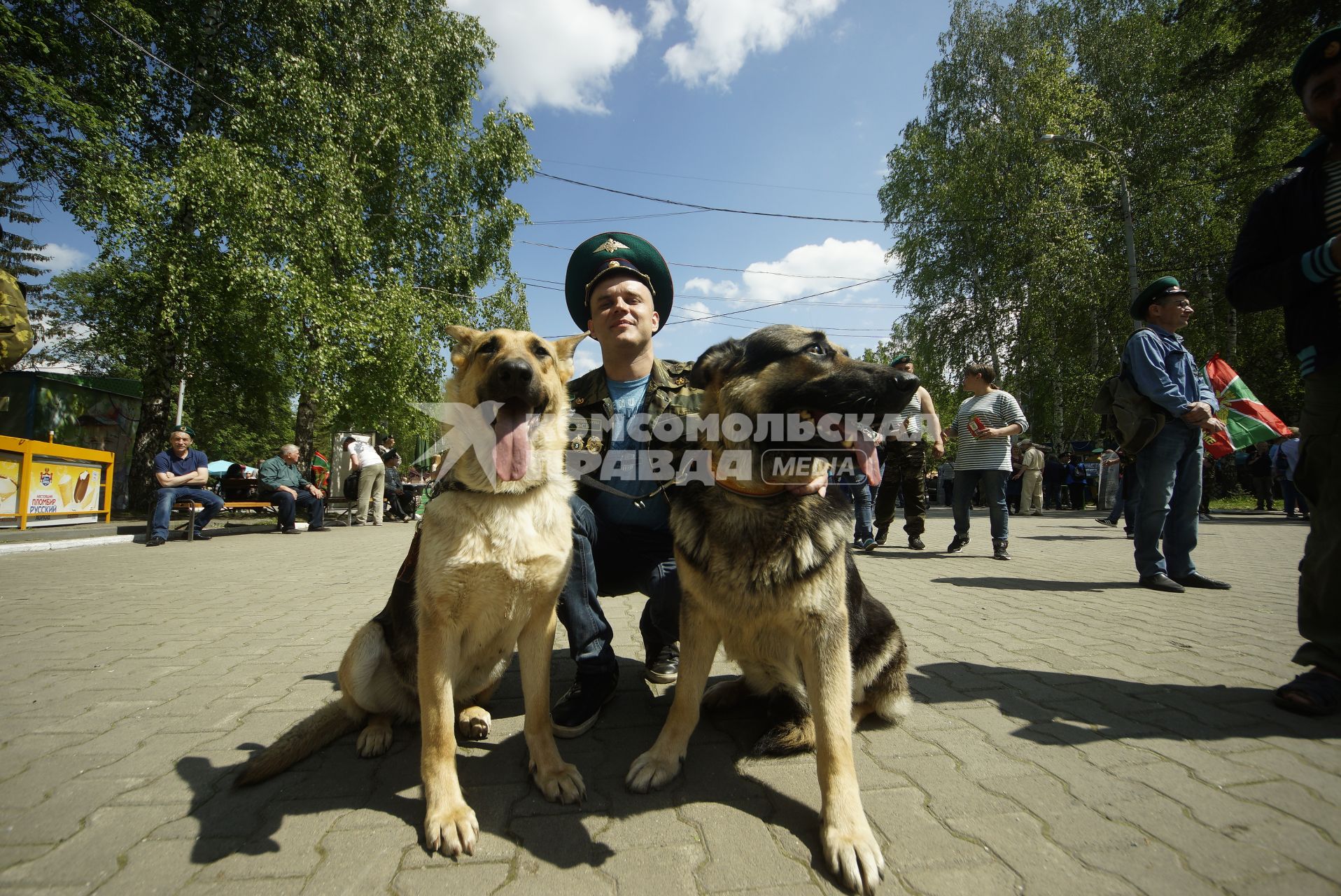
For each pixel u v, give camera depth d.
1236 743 2.21
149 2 13.59
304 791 2.00
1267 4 13.69
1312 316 2.49
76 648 3.56
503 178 18.31
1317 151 2.61
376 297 14.29
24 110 11.33
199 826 1.78
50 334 31.50
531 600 2.08
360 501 13.89
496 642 2.20
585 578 2.61
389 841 1.72
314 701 2.76
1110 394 5.05
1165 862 1.56
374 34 14.89
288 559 7.54
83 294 30.66
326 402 13.34
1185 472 4.91
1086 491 17.00
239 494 13.57
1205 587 4.92
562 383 2.55
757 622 2.07
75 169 12.00
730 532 2.07
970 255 22.12
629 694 2.97
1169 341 4.74
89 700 2.76
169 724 2.50
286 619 4.31
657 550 3.04
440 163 16.00
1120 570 5.92
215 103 14.28
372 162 15.27
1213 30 18.98
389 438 16.19
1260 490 14.70
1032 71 20.19
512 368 2.11
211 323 13.46
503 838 1.74
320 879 1.54
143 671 3.15
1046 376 19.91
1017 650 3.36
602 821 1.83
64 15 12.29
